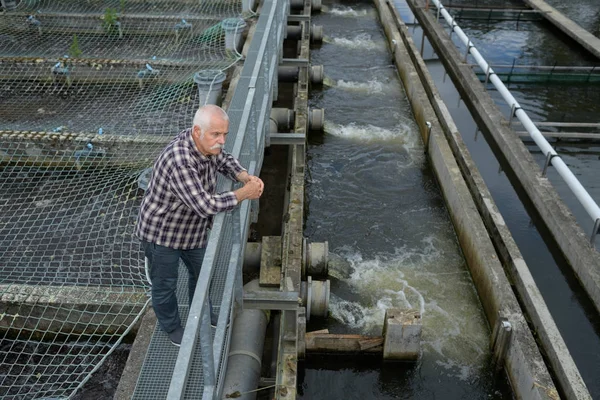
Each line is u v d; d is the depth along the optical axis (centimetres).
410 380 770
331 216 1080
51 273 679
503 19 2178
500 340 752
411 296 897
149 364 431
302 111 1208
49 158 902
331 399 751
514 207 1134
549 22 2122
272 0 953
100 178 876
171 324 432
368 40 1944
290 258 800
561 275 959
